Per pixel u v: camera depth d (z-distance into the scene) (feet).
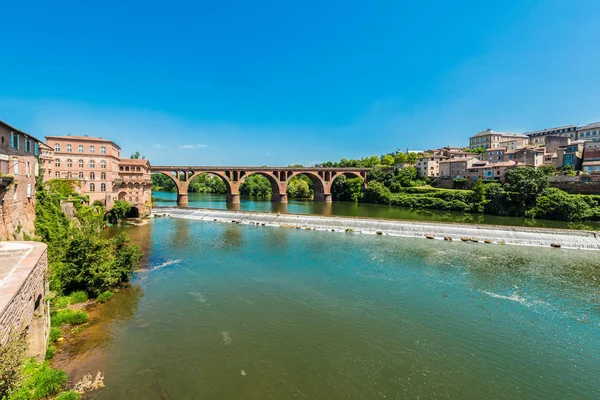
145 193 255.70
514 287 101.19
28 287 49.21
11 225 84.64
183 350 64.59
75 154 207.00
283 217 219.82
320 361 62.54
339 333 72.90
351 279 106.42
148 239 162.50
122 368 58.03
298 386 55.42
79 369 57.06
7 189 81.25
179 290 94.94
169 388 53.57
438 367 61.93
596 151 301.63
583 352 68.18
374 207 346.95
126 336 68.90
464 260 129.29
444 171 416.46
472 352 67.05
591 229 196.65
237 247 147.13
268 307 85.05
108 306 82.99
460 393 55.26
